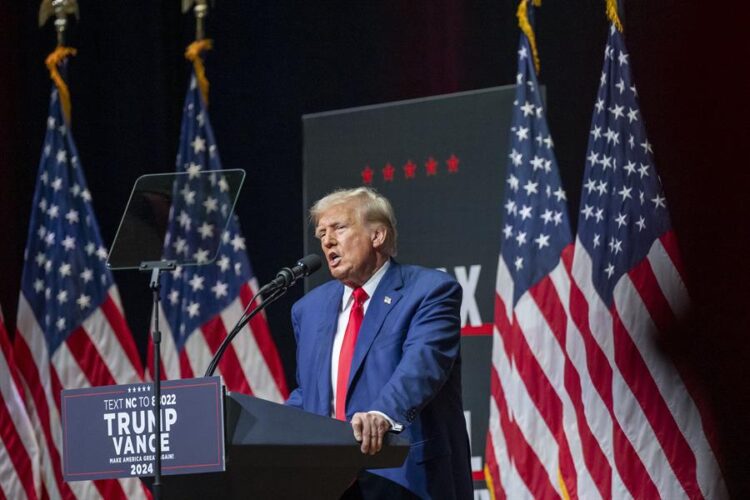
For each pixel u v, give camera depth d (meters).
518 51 11.63
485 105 11.56
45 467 12.19
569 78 12.43
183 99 14.17
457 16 13.08
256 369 12.12
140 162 13.98
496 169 11.44
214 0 14.20
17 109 13.90
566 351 10.53
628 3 11.61
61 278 12.62
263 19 14.05
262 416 5.21
